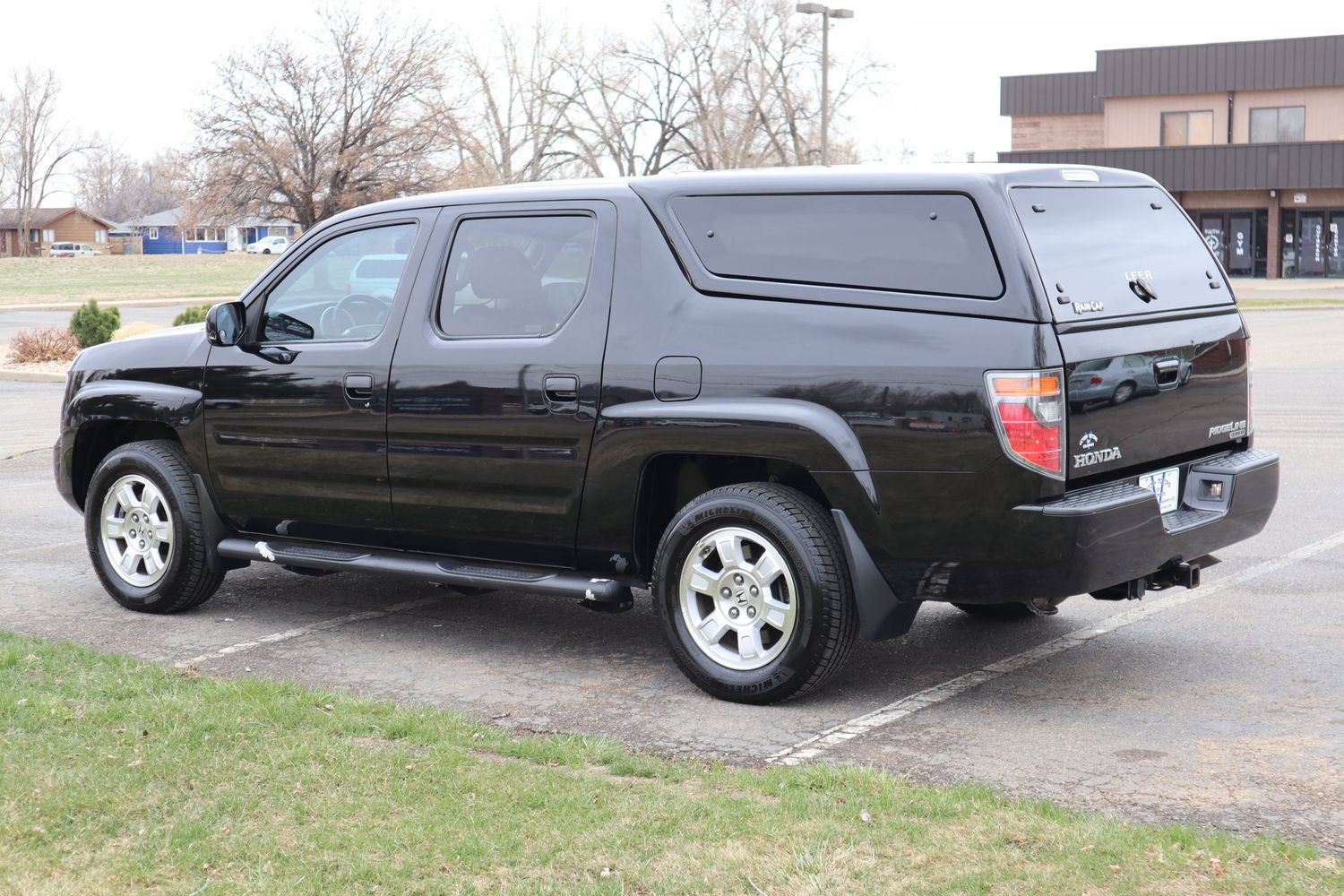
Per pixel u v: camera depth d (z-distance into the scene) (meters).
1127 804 4.17
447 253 5.96
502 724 5.05
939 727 4.96
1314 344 23.34
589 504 5.52
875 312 4.96
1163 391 5.20
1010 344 4.72
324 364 6.16
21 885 3.56
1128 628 6.34
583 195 5.66
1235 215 48.31
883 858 3.68
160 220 132.38
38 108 109.44
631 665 5.86
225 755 4.49
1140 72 49.59
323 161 52.97
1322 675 5.53
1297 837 3.88
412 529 6.05
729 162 46.09
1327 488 9.88
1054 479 4.73
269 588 7.43
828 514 5.14
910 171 5.06
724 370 5.17
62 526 9.42
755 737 4.86
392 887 3.54
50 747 4.54
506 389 5.64
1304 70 46.59
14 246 117.31
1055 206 5.05
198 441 6.58
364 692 5.48
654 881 3.55
